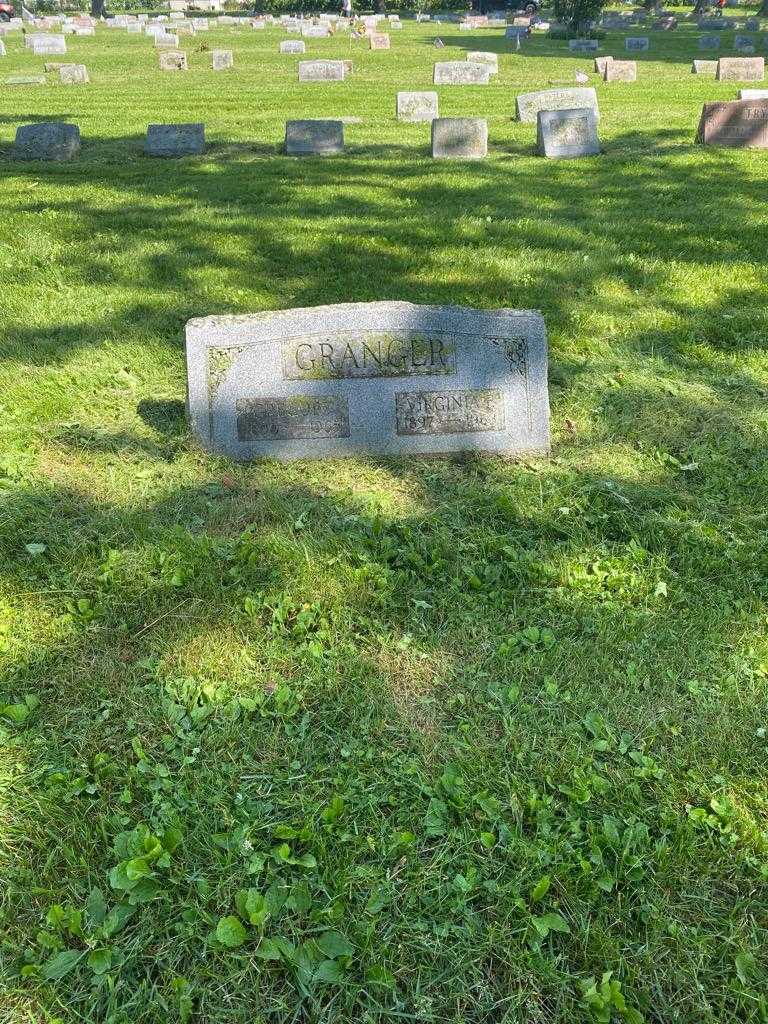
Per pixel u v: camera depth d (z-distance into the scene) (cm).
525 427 493
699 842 270
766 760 302
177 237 873
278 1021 227
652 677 335
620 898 254
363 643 354
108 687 327
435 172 1219
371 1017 226
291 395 475
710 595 380
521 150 1413
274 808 282
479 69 2302
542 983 234
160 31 3991
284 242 849
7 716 311
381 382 477
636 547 408
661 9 5434
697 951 241
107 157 1353
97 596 372
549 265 791
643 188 1123
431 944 242
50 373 564
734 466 485
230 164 1285
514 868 262
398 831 272
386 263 790
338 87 2208
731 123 1417
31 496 437
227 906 251
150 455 485
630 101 1948
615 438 518
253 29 4372
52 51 3147
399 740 309
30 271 769
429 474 477
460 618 366
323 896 255
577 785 286
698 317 679
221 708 319
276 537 405
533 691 329
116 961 236
